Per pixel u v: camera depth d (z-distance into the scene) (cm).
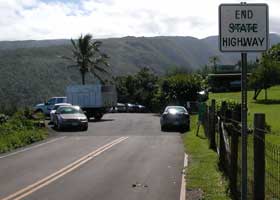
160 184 1359
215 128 2169
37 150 2355
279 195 923
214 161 1753
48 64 11419
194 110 5509
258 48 767
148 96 7806
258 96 7806
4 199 1180
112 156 2031
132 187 1320
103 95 5119
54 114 3916
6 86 9438
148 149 2297
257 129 847
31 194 1240
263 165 848
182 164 1762
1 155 2175
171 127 3631
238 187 1089
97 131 3559
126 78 8506
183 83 6022
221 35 770
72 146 2502
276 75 6912
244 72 768
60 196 1210
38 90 9844
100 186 1341
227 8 769
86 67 7812
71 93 5116
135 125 4116
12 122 3294
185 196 1183
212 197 1144
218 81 9894
